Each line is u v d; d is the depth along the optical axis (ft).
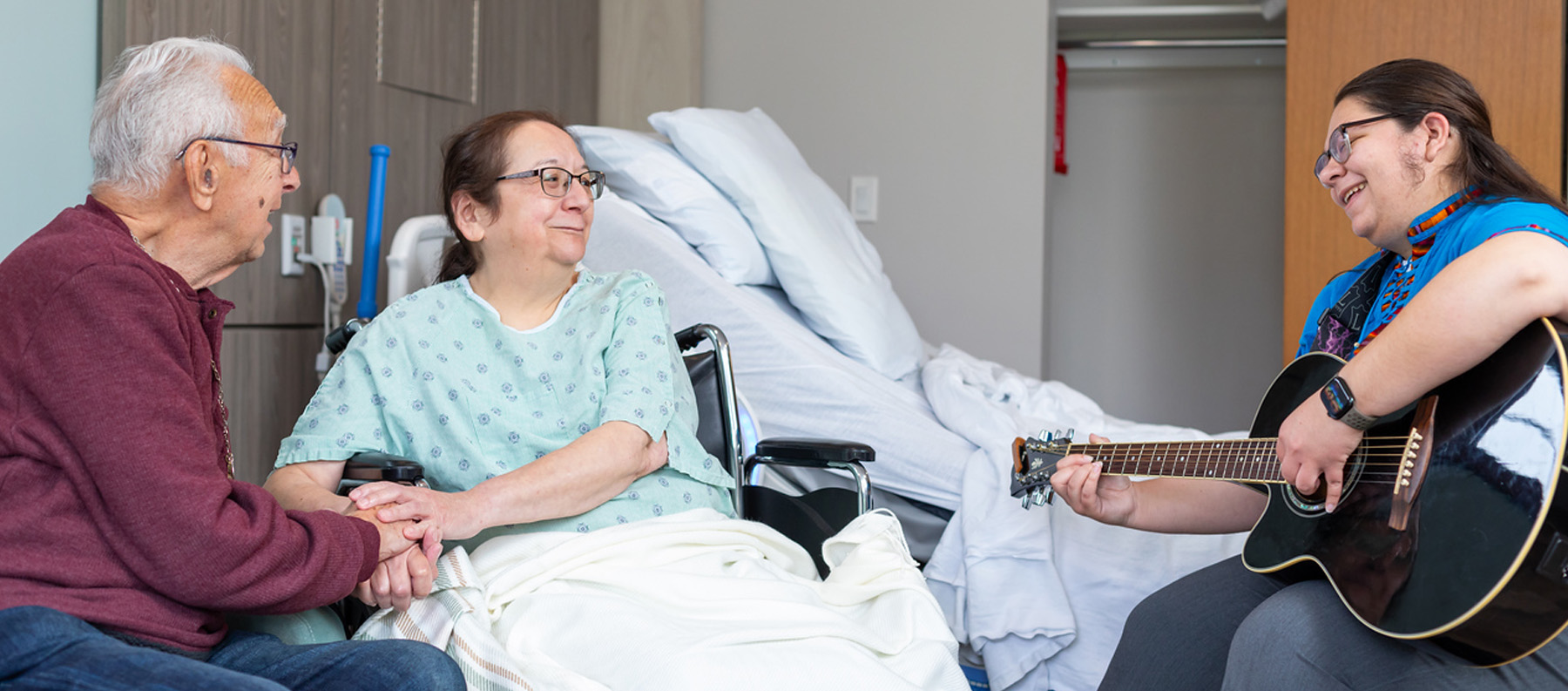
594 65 11.73
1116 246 15.39
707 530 4.68
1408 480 3.70
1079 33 14.57
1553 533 3.26
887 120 11.69
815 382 6.89
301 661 3.44
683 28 11.70
